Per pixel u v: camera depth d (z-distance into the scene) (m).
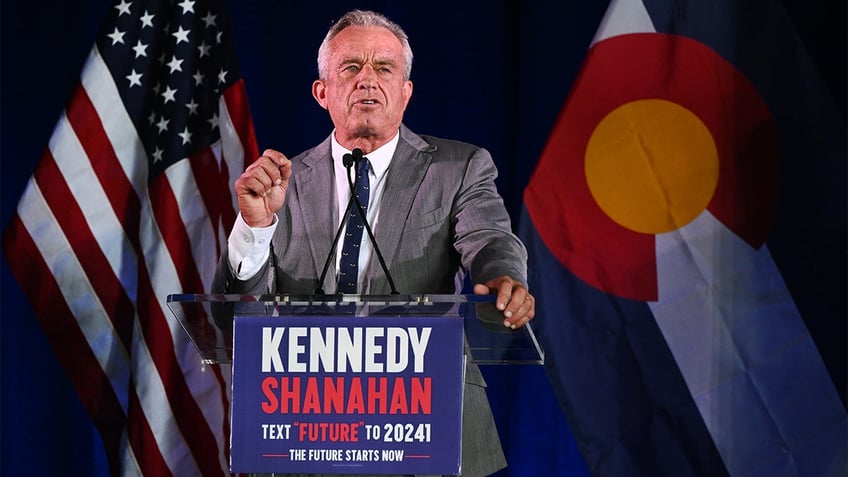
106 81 15.58
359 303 8.45
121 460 14.81
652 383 13.43
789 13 13.54
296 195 11.81
